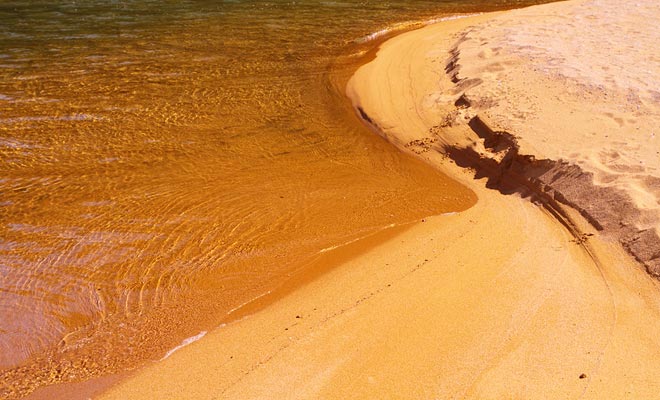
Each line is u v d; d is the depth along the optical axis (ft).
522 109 31.53
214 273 23.38
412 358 17.74
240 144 34.30
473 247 23.02
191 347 19.47
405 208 27.17
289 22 58.90
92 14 61.46
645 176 23.44
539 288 20.16
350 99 39.73
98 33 54.75
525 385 16.44
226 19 59.77
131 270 23.79
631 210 21.89
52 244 25.50
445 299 20.12
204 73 44.65
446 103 35.83
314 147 33.91
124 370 18.85
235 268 23.62
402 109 36.83
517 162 27.43
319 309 20.47
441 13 62.64
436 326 18.90
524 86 34.40
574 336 17.98
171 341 19.95
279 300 21.44
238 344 19.22
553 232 23.17
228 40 52.75
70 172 31.32
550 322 18.61
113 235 26.07
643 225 21.15
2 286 23.09
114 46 50.90
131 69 45.44
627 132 27.66
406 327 18.99
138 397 17.52
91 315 21.49
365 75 42.78
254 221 26.84
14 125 36.27
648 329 17.99
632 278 19.88
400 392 16.62
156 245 25.31
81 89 41.55
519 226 24.02
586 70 35.19
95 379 18.56
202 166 31.94
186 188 29.84
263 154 33.17
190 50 49.88
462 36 48.34
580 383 16.34
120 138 34.91
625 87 31.99
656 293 19.10
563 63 36.73
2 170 31.42
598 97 31.55
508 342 17.99
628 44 40.63
